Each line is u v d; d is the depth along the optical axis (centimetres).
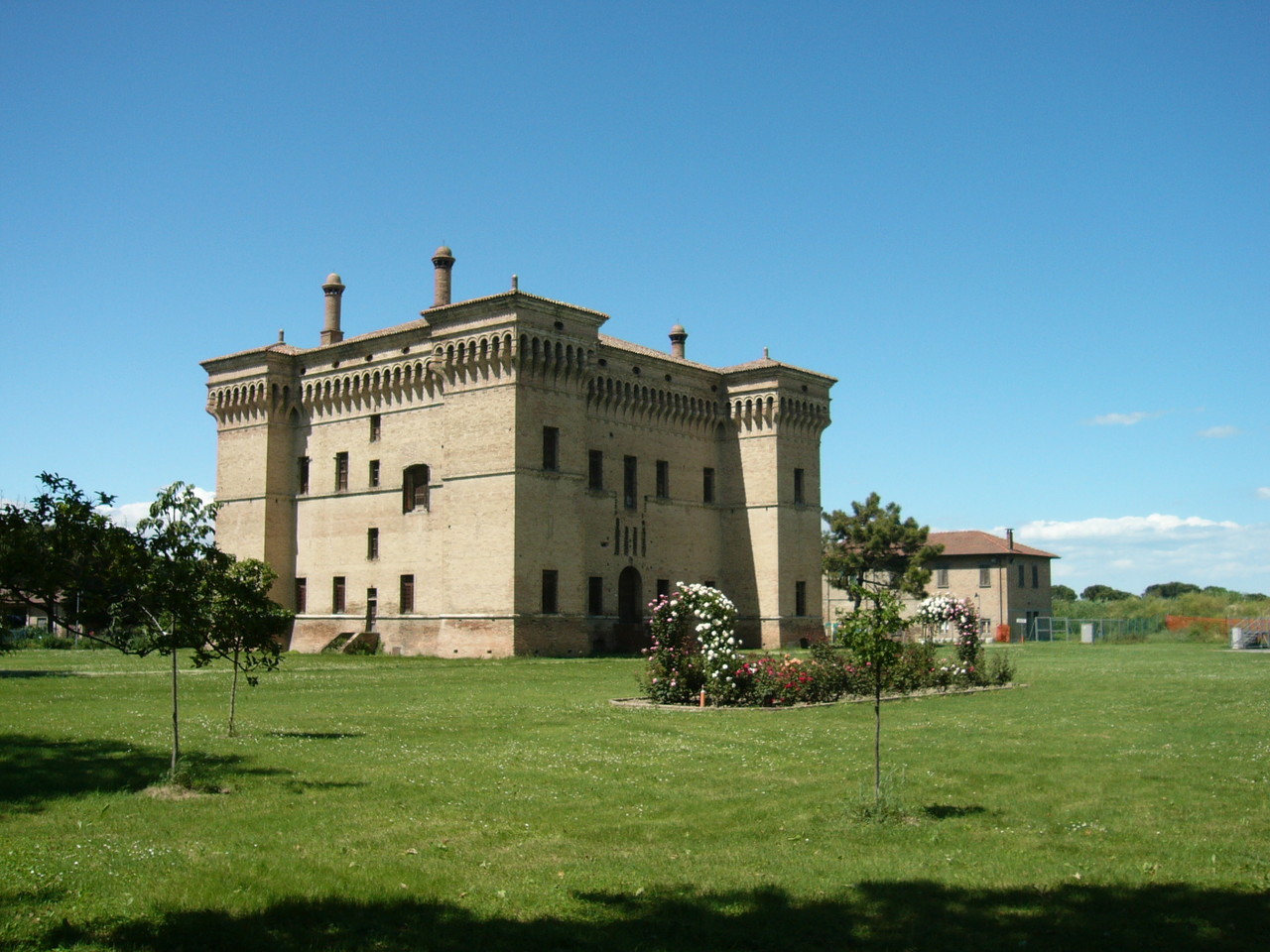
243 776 2116
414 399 7131
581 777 2166
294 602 7731
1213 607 12212
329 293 8038
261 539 7650
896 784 1983
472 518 6675
